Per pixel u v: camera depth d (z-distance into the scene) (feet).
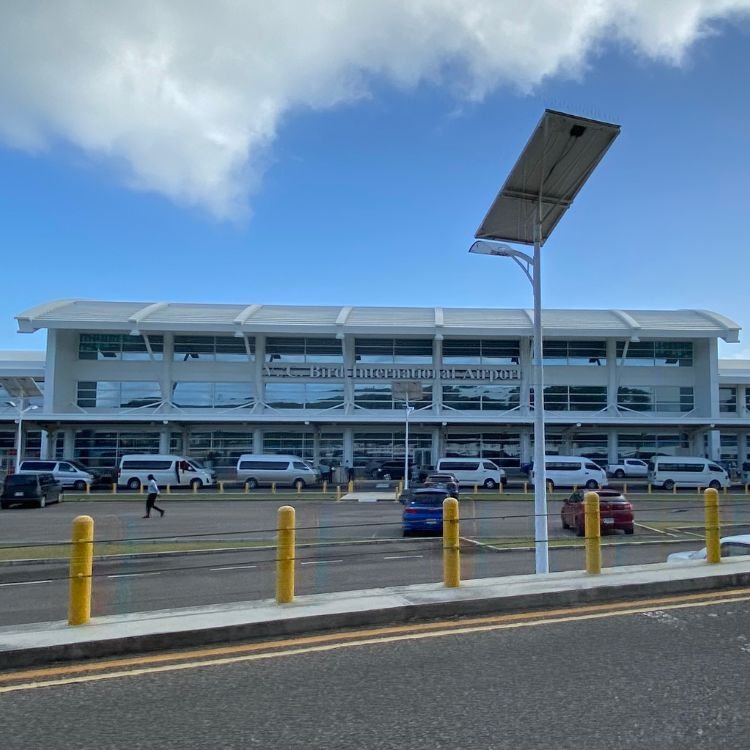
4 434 173.17
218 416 159.74
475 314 181.98
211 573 40.98
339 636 20.43
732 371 191.83
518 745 12.95
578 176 35.27
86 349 173.58
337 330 164.55
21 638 18.98
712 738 13.20
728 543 33.76
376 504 108.78
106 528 73.72
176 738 13.42
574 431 173.68
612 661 17.85
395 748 12.89
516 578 27.50
